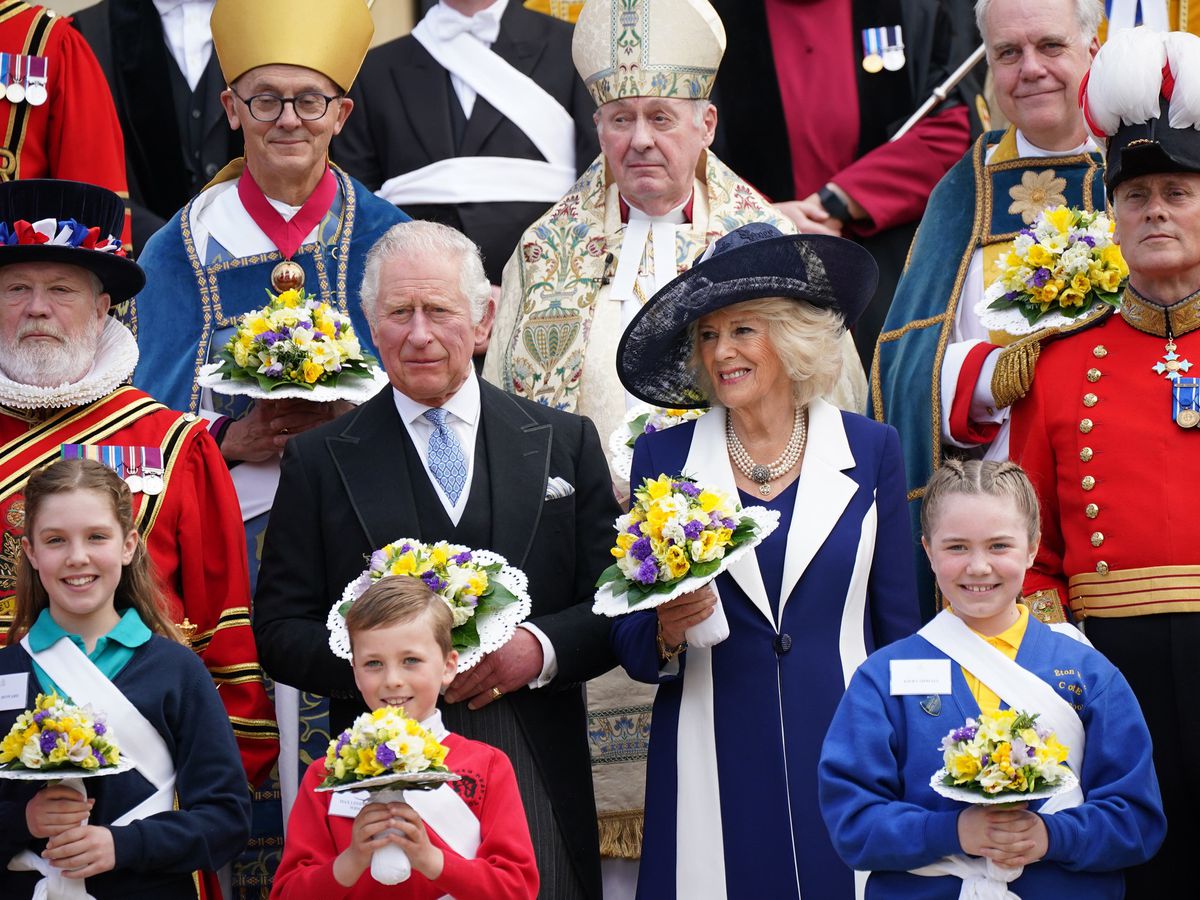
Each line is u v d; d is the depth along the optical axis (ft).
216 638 72.28
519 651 66.69
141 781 62.39
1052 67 81.66
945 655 59.93
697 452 68.18
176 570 72.90
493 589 64.64
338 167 89.56
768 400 67.51
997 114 104.22
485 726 66.54
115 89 99.04
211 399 82.99
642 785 79.20
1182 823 67.41
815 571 65.62
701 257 67.97
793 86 98.99
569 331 85.66
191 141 99.30
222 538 73.51
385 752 52.39
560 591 69.56
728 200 87.45
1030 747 54.13
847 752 59.06
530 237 88.38
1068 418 71.36
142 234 95.55
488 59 98.84
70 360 72.08
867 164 96.84
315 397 76.18
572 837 67.41
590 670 68.18
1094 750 58.44
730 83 99.45
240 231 85.61
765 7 99.66
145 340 84.38
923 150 97.30
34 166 88.79
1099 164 82.23
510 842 58.39
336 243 85.61
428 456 69.82
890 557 66.44
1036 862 57.31
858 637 65.82
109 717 62.34
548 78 99.35
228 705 71.46
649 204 86.07
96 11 100.37
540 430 71.15
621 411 83.61
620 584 62.95
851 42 99.35
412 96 98.73
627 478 80.28
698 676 66.03
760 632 65.46
